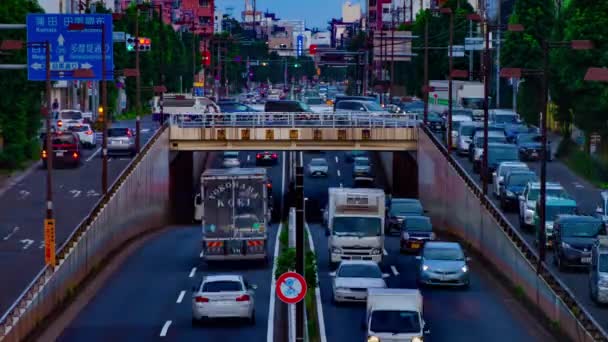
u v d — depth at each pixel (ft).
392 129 328.70
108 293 179.42
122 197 241.55
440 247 186.50
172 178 345.10
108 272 202.08
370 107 369.71
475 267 207.92
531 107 379.35
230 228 203.51
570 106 321.32
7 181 292.20
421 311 133.08
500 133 310.04
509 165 250.98
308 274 167.12
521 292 170.71
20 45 188.96
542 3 377.71
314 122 328.70
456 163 263.08
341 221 205.16
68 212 245.24
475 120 391.65
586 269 179.52
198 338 143.02
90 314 161.38
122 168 314.35
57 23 244.22
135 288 183.73
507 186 240.73
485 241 212.02
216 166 413.59
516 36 377.91
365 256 203.72
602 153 299.17
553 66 323.78
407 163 353.51
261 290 179.01
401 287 182.39
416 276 191.31
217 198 203.51
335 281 166.30
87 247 191.42
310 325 142.31
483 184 224.94
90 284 188.14
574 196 260.83
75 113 382.63
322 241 247.29
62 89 468.34
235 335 144.66
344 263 170.50
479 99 469.98
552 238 188.75
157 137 306.55
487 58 237.04
